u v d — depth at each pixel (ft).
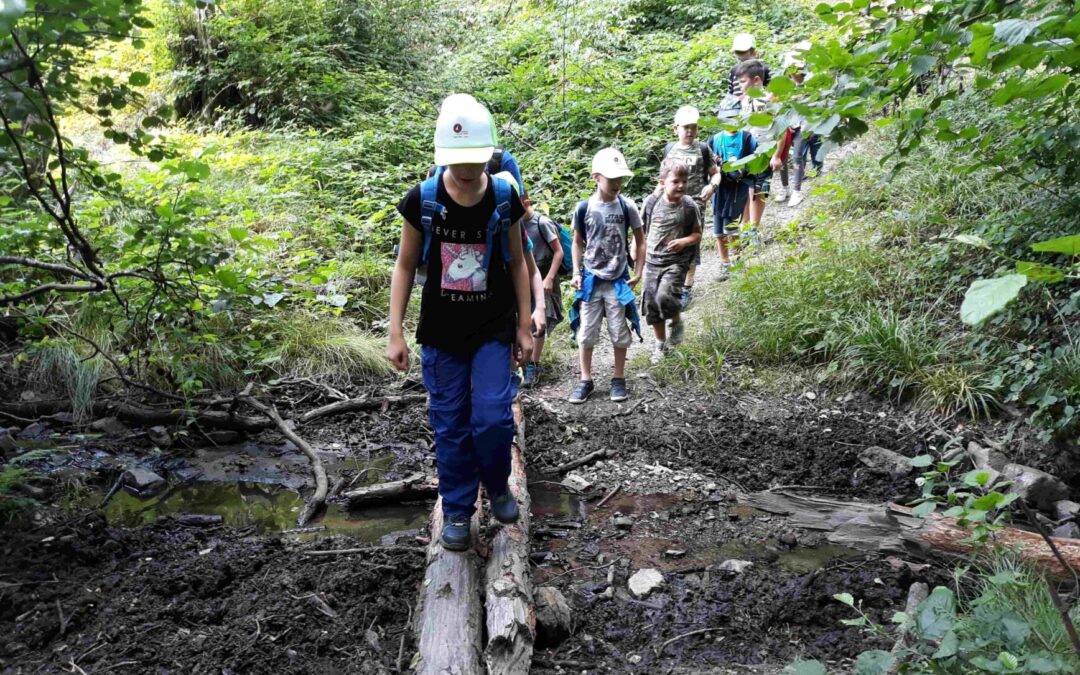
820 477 16.10
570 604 11.41
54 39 11.18
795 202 31.19
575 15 47.03
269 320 21.24
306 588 11.54
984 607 8.78
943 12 10.31
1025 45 8.52
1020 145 15.07
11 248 14.73
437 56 49.49
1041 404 16.25
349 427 18.53
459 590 10.60
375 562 12.31
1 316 17.01
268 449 17.43
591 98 40.09
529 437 17.89
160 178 22.40
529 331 11.16
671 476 16.22
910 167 25.77
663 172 21.29
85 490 15.07
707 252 30.30
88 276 14.61
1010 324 18.83
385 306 24.00
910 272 21.77
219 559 12.27
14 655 9.89
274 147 34.78
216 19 38.78
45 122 12.16
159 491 15.37
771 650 10.52
